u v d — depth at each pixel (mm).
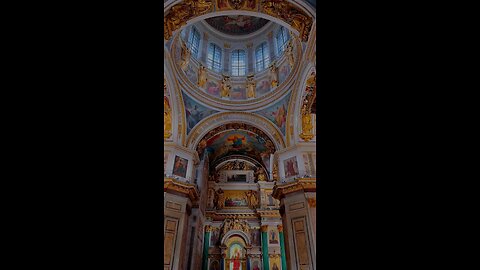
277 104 16578
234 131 19531
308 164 14586
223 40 20141
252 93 17953
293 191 14070
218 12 10820
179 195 14453
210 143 20219
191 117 16797
